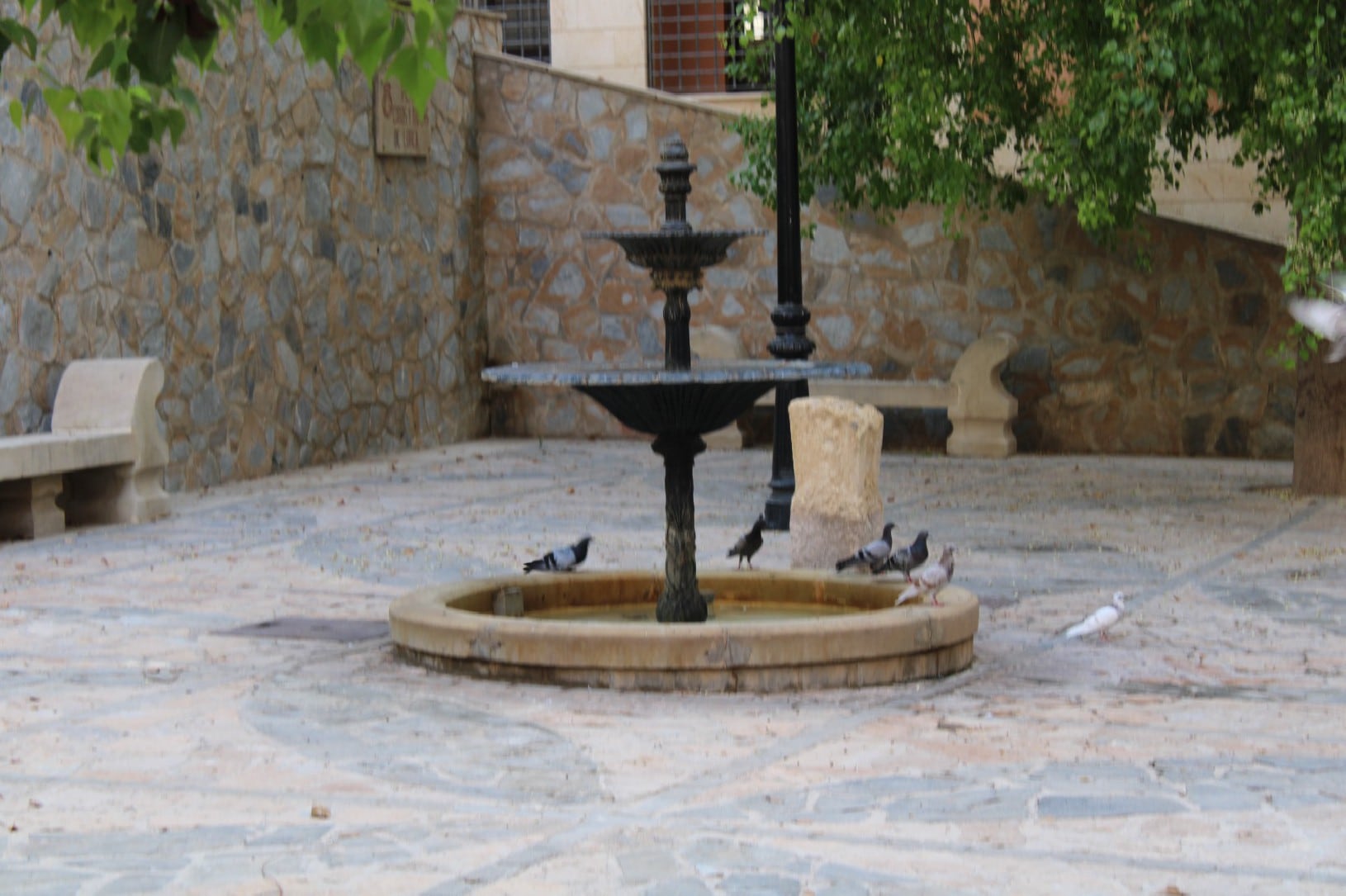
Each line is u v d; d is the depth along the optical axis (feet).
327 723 22.63
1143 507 45.88
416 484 53.26
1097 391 61.46
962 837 17.25
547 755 20.84
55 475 42.24
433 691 24.53
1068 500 47.67
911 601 27.53
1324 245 39.52
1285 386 59.00
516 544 40.11
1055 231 61.46
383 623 30.12
